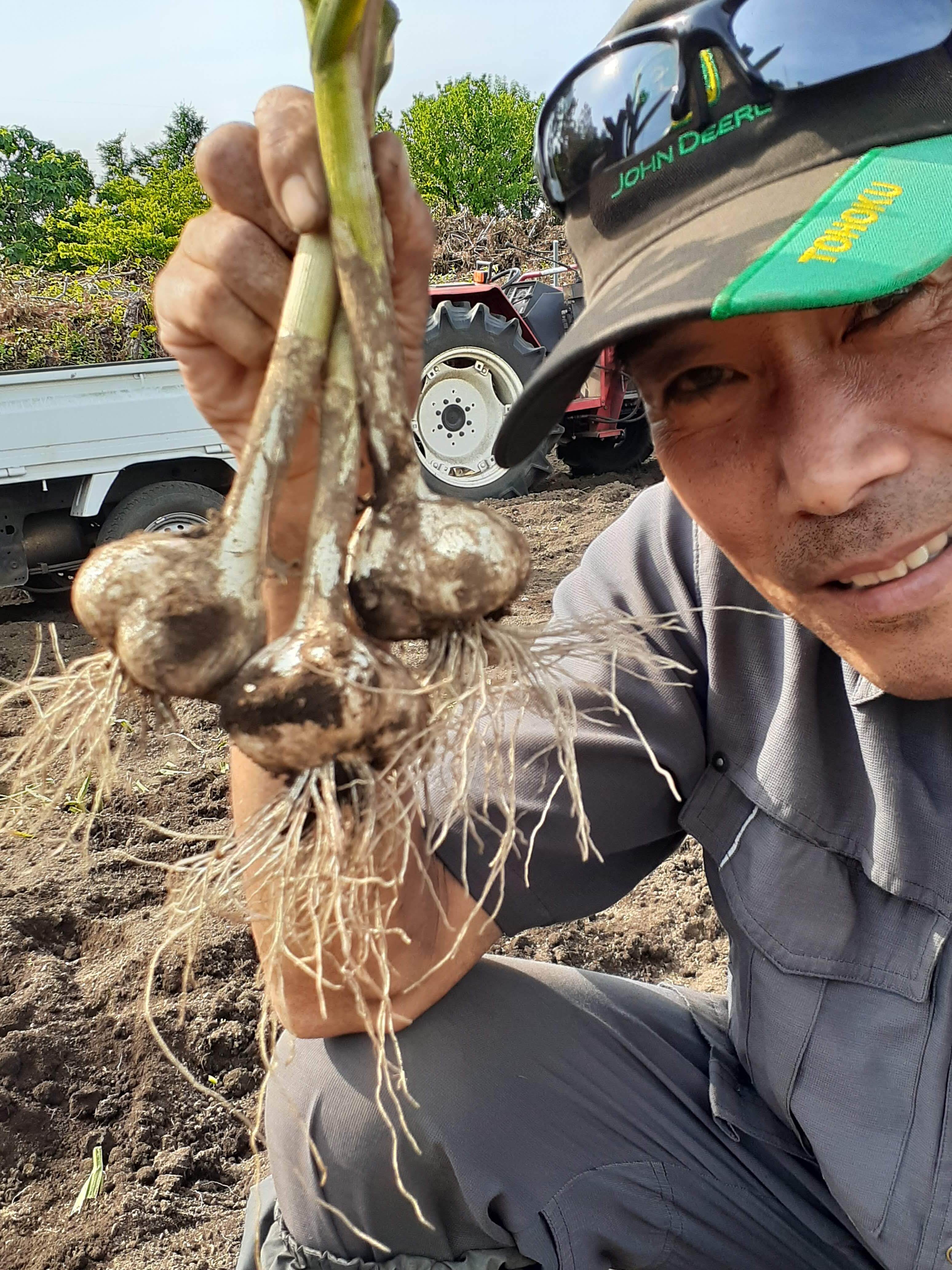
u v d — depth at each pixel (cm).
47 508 514
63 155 4922
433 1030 131
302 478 106
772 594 113
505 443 115
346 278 92
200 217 100
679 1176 134
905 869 115
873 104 89
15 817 109
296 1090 134
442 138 3425
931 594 100
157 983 228
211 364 105
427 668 101
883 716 117
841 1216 131
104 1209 181
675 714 137
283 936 99
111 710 100
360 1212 132
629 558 147
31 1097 201
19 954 239
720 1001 160
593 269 109
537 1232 129
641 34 99
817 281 80
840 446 92
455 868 133
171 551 94
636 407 782
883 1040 117
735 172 94
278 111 92
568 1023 138
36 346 827
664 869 277
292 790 96
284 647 92
